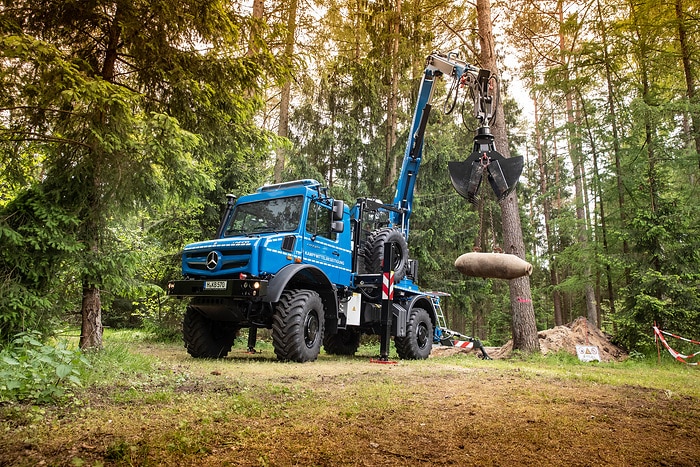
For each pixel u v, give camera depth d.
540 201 23.19
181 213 11.88
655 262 12.06
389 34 14.86
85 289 6.29
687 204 12.30
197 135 6.25
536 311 24.05
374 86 15.64
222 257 7.12
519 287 10.50
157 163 6.18
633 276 11.88
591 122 13.45
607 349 11.21
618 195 13.15
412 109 16.38
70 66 5.13
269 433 2.66
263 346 11.23
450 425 2.99
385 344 8.20
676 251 11.81
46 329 5.72
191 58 6.63
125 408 3.26
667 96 13.17
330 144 16.30
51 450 2.25
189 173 6.81
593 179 13.36
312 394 4.02
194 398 3.67
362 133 16.98
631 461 2.36
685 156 12.06
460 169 3.92
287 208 7.90
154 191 6.60
